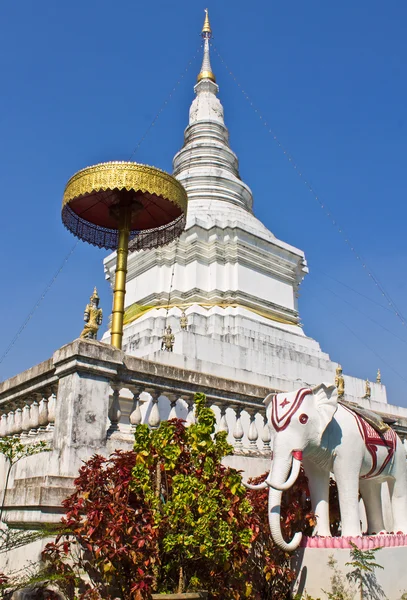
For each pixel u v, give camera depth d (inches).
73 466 336.5
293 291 1133.7
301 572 340.5
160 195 450.9
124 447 366.0
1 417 484.4
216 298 996.6
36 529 317.4
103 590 305.6
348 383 982.4
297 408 348.2
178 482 293.6
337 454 363.3
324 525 358.9
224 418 439.8
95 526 283.0
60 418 354.9
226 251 1041.5
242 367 848.9
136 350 898.7
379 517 400.2
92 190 442.0
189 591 288.4
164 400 572.7
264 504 362.3
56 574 286.4
